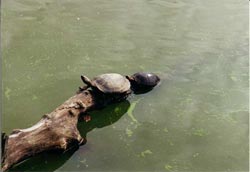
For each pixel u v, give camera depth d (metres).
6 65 7.63
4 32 9.02
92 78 7.37
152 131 6.19
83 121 6.31
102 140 5.88
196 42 9.50
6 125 5.86
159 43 9.30
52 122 5.50
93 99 6.59
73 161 5.34
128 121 6.44
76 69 7.77
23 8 10.66
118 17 10.71
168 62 8.41
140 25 10.28
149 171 5.28
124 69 7.94
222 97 7.25
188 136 6.12
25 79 7.24
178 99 7.14
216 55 8.84
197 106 6.95
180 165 5.46
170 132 6.20
